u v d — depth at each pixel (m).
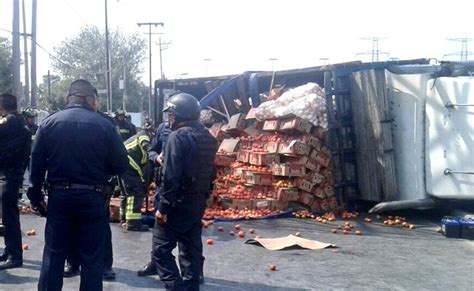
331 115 12.61
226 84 14.96
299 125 12.51
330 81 12.71
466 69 12.20
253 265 8.41
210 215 12.09
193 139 6.14
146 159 10.65
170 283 6.14
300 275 7.93
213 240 10.08
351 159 12.88
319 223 11.87
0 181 7.81
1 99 7.73
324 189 12.66
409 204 12.06
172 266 6.18
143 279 7.56
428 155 12.02
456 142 11.70
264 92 15.48
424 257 9.09
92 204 5.82
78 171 5.79
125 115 17.62
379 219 12.34
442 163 11.82
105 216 6.00
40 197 6.06
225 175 13.66
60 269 5.89
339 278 7.82
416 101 12.17
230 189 13.22
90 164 5.82
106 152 5.93
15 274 7.66
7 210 7.87
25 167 7.98
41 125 5.92
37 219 12.05
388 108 12.36
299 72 13.52
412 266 8.52
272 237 10.47
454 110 11.71
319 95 12.89
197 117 6.36
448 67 12.16
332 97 12.70
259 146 13.30
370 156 12.51
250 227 11.35
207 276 7.82
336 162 12.70
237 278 7.74
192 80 17.02
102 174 5.93
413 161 12.23
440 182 11.84
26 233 10.38
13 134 7.69
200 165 6.21
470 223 10.48
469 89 11.63
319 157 12.62
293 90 13.22
